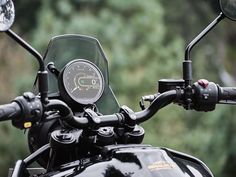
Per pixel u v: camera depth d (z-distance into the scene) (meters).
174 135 23.02
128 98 23.27
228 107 24.56
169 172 5.01
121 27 24.27
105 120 5.36
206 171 5.41
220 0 5.77
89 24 23.98
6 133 22.08
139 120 5.56
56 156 5.56
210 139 24.00
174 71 24.23
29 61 24.97
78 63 5.81
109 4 24.84
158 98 5.63
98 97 5.79
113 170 5.03
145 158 5.06
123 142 5.49
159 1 26.55
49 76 6.07
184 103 5.74
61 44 6.32
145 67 24.02
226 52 33.00
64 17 24.62
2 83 26.00
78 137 5.49
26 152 22.02
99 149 5.46
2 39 26.17
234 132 24.55
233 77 32.84
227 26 33.47
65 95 5.72
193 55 28.27
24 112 5.07
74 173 5.11
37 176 5.56
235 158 24.80
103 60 6.27
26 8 27.83
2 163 21.92
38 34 23.98
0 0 5.17
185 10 29.19
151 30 24.64
